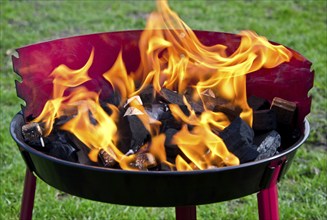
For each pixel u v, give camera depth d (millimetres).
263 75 2082
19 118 1855
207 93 2100
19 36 5039
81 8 5879
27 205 1868
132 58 2238
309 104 1853
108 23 5457
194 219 2035
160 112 1893
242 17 5676
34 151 1599
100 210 2777
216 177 1499
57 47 2031
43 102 2004
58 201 2850
